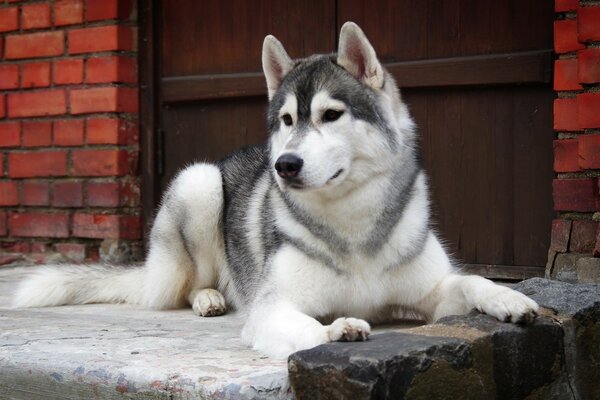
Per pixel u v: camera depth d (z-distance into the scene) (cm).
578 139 466
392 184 358
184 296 480
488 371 293
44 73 668
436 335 290
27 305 480
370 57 360
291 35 607
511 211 535
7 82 686
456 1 547
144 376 297
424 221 371
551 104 518
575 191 470
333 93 350
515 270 530
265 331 330
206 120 645
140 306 485
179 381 289
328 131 346
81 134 654
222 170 478
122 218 645
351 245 353
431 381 269
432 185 561
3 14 681
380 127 356
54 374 319
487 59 533
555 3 479
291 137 346
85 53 651
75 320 425
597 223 462
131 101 652
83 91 651
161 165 659
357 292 361
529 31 523
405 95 570
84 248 661
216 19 633
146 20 653
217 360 314
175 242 468
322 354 265
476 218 548
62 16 657
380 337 287
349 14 586
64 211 668
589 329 340
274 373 285
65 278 489
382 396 253
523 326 310
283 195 371
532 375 313
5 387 334
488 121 541
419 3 560
